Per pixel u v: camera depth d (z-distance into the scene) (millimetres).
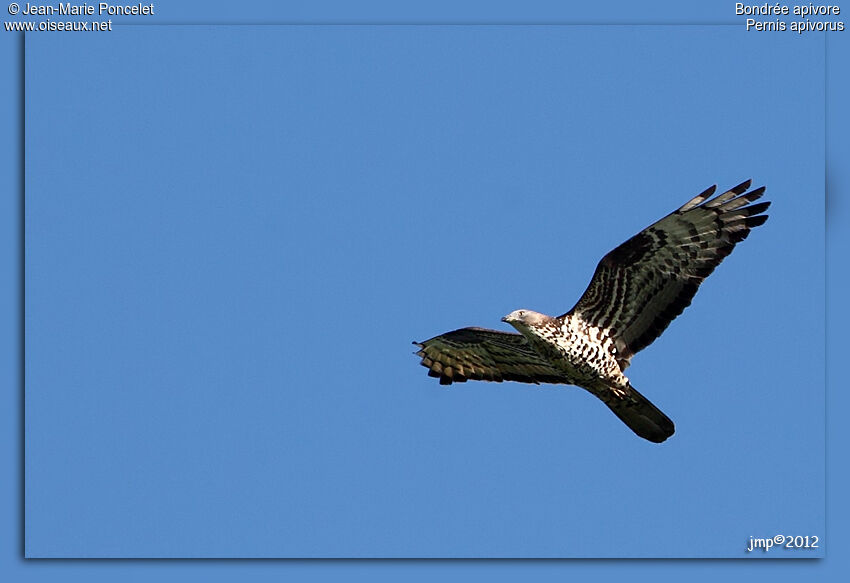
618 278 22500
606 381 22562
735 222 22203
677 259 22344
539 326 22531
